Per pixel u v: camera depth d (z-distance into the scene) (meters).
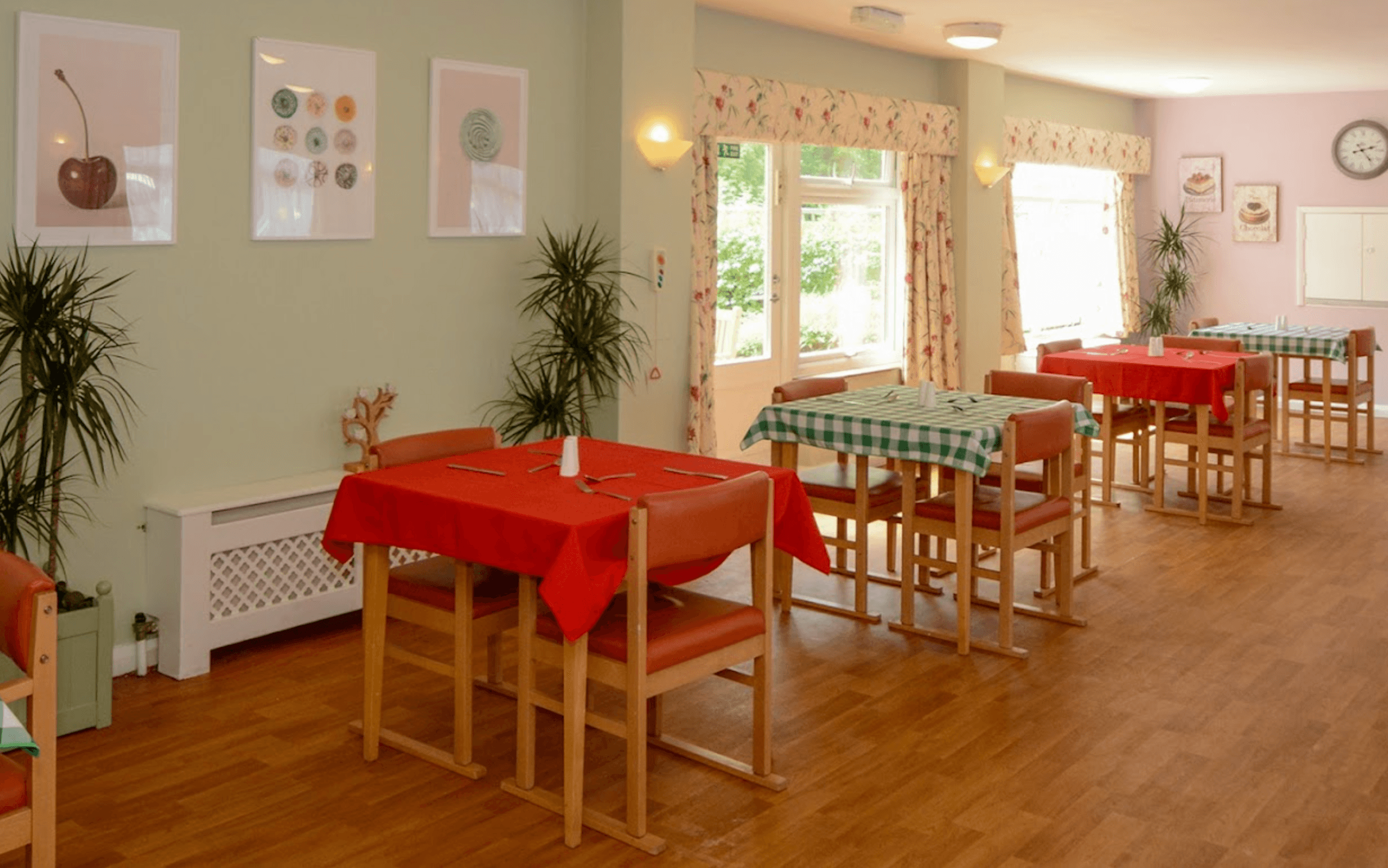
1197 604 4.97
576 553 2.84
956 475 4.39
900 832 3.02
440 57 4.98
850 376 7.79
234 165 4.33
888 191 8.05
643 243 5.69
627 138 5.54
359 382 4.83
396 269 4.91
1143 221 10.93
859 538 4.72
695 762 3.43
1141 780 3.33
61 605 3.67
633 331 5.69
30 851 2.33
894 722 3.72
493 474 3.47
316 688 3.99
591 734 3.64
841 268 7.79
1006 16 6.57
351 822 3.06
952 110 8.08
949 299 8.22
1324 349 7.95
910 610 4.57
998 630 4.59
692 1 5.80
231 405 4.41
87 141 3.90
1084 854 2.91
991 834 3.01
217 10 4.23
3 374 3.78
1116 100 10.41
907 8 6.41
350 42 4.65
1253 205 10.36
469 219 5.15
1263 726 3.71
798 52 7.01
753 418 7.20
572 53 5.54
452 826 3.05
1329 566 5.54
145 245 4.10
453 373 5.19
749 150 7.00
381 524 3.34
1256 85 9.48
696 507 2.92
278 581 4.32
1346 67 8.43
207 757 3.44
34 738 2.31
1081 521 6.30
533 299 5.44
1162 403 6.44
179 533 4.01
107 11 3.93
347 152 4.66
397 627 4.69
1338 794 3.24
